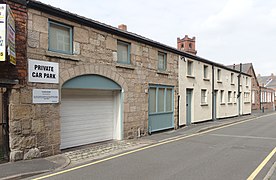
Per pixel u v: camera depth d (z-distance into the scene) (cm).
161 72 1372
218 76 2272
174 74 1516
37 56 772
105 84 1026
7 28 604
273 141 1099
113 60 1052
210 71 2061
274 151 893
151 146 980
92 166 693
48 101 798
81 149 911
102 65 998
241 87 2836
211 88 2070
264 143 1050
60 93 837
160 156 813
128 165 703
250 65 3547
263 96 4156
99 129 1052
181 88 1598
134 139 1133
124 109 1114
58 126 829
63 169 664
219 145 1004
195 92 1794
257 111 3581
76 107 956
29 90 748
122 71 1104
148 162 736
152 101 1325
